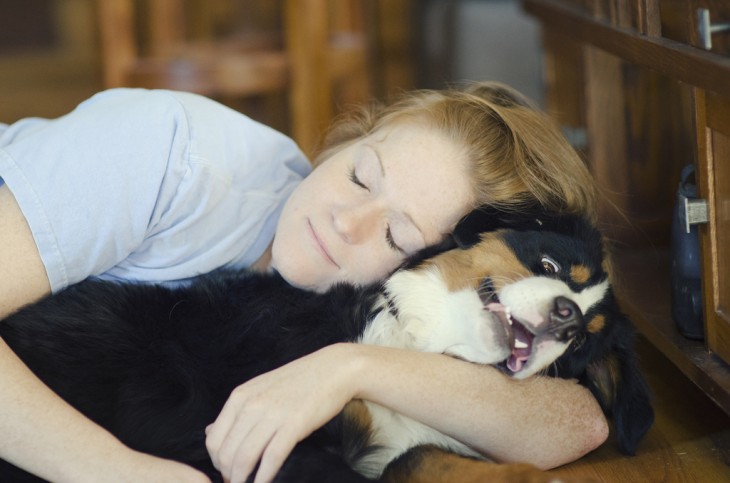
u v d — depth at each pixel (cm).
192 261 169
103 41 310
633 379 166
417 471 149
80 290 158
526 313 154
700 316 175
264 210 178
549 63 268
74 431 138
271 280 167
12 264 152
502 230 166
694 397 192
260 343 158
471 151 169
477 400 152
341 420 151
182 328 157
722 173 157
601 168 224
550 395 161
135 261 168
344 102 356
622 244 223
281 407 139
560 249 164
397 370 148
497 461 158
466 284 163
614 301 171
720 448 171
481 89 197
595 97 222
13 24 522
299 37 309
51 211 153
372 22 414
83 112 167
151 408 150
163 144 162
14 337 153
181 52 349
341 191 166
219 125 174
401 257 167
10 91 448
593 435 163
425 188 164
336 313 162
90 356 153
